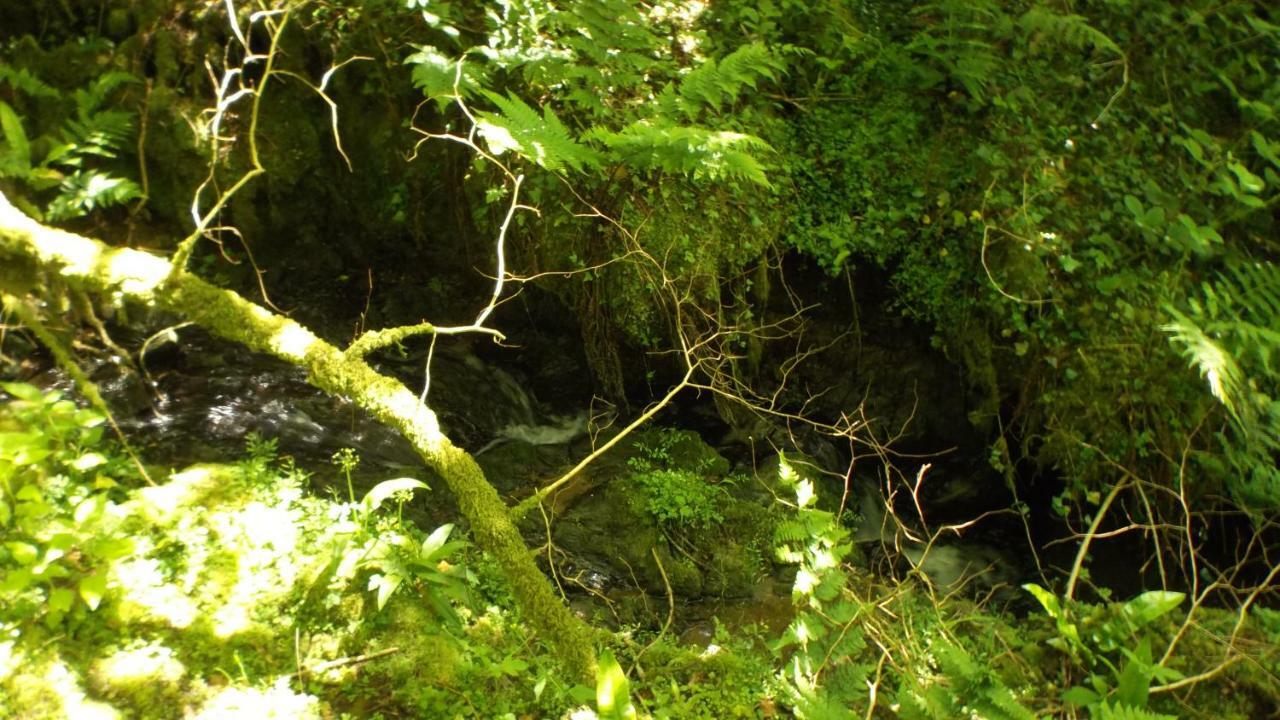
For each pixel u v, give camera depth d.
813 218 5.15
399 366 5.24
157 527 3.39
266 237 5.16
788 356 5.43
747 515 4.63
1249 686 3.69
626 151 4.44
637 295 4.91
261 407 4.72
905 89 5.49
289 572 3.35
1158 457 4.93
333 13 4.98
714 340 5.10
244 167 4.93
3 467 3.20
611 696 2.60
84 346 4.50
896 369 5.49
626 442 5.20
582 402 5.52
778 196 5.06
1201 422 4.74
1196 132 5.36
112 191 4.14
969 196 5.15
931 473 5.63
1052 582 5.00
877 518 5.45
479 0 5.02
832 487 5.38
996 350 5.12
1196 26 6.03
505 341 5.45
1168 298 4.96
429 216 5.18
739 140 4.21
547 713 3.12
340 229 5.30
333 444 4.64
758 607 4.22
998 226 5.02
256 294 5.14
